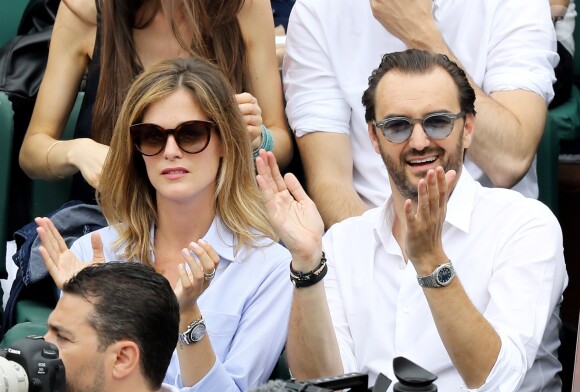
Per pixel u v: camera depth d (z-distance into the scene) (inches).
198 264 418.6
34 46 690.2
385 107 486.3
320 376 462.0
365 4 626.5
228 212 499.2
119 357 352.8
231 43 613.0
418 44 601.3
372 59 627.2
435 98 479.8
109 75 605.3
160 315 357.1
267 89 633.6
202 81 488.7
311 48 637.9
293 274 451.8
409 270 490.9
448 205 491.5
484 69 617.3
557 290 484.4
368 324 499.8
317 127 626.5
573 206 683.4
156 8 602.2
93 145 600.1
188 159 486.9
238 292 492.1
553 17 740.0
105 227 550.6
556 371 520.4
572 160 697.0
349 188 616.1
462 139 489.4
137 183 508.7
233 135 496.7
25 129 691.4
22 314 569.3
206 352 437.4
